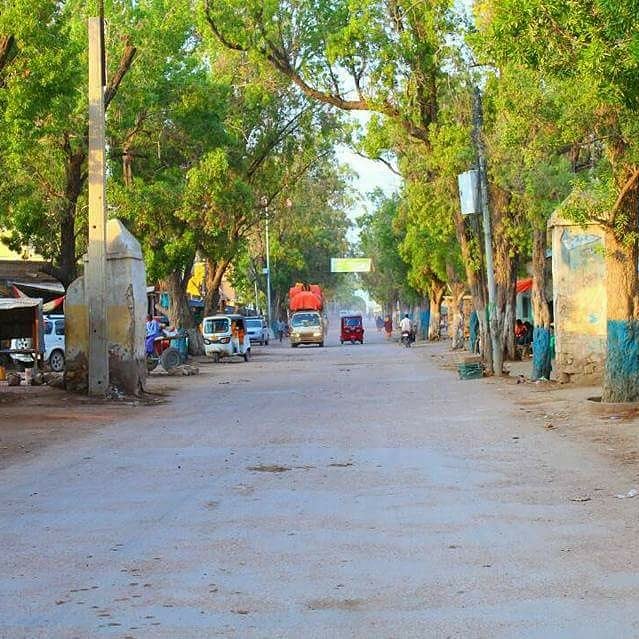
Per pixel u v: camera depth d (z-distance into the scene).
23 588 8.92
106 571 9.49
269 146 60.22
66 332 31.59
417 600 8.33
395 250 93.50
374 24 35.78
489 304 38.19
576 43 16.45
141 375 31.61
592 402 23.91
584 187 22.48
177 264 52.50
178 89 46.53
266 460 16.88
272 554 10.05
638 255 23.17
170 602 8.39
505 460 16.41
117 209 47.31
